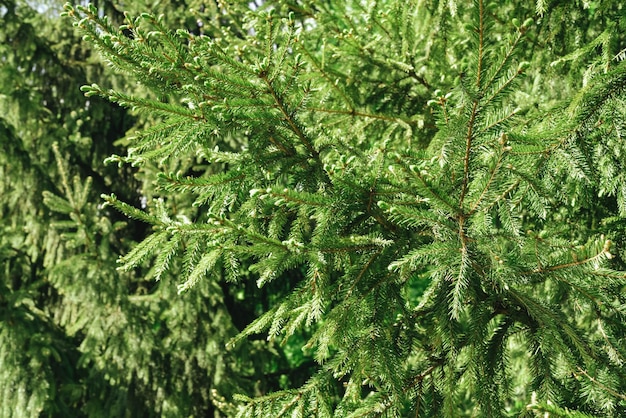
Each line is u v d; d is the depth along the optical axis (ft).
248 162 7.24
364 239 6.73
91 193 26.50
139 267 25.40
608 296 7.00
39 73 27.20
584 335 6.93
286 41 7.03
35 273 26.96
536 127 7.79
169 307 22.90
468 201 6.53
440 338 7.22
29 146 25.39
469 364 7.21
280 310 7.01
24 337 21.36
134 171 28.78
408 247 7.18
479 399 7.14
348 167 7.04
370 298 7.15
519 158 6.59
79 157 27.25
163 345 22.76
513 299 7.47
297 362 30.71
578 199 10.39
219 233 5.97
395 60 12.11
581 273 5.79
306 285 7.06
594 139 7.55
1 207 26.16
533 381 7.16
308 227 7.83
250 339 25.99
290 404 7.53
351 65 12.63
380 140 13.05
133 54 6.70
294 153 7.59
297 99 7.41
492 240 6.21
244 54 9.84
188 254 6.91
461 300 6.00
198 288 21.39
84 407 22.35
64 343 23.27
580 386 7.22
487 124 5.98
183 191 6.93
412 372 7.69
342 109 11.80
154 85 7.11
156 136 6.86
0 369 20.44
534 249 5.95
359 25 13.75
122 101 6.46
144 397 22.03
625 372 6.49
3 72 23.89
